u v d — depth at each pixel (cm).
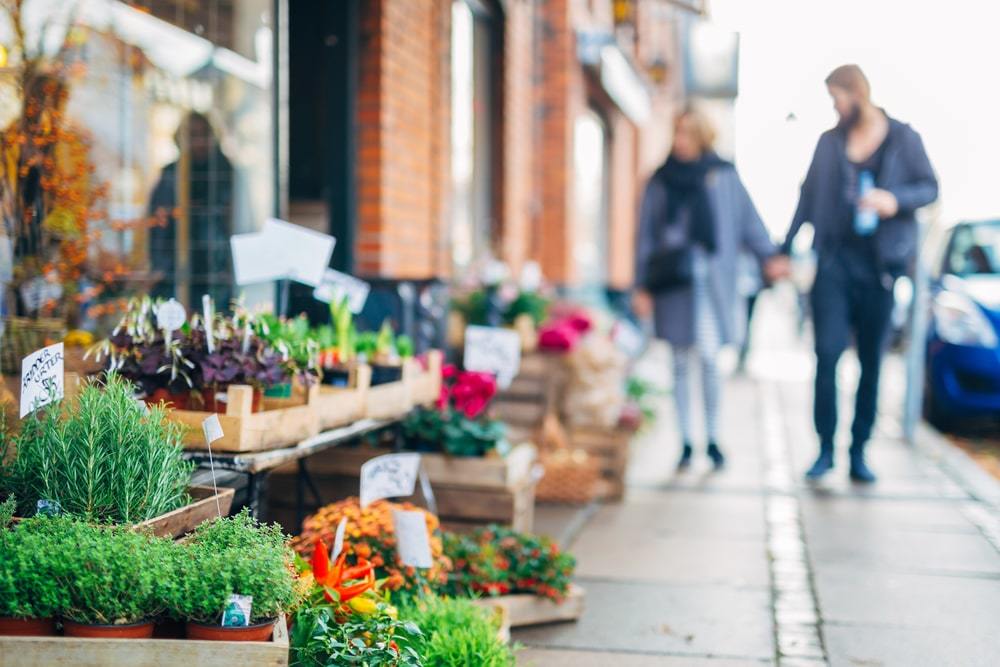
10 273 441
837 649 418
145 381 369
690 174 773
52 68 464
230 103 605
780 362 1670
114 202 529
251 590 266
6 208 440
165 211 562
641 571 527
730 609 467
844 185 693
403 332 602
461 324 744
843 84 682
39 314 445
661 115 2236
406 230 778
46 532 267
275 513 516
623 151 1738
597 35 1314
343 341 483
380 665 297
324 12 713
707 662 405
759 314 2977
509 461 507
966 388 940
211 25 591
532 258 1227
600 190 1617
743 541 584
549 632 437
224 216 596
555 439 699
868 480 738
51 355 324
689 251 775
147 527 290
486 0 1018
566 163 1277
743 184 786
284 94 629
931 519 630
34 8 464
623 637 432
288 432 380
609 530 612
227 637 260
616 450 698
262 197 621
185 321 385
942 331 955
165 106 566
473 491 506
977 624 446
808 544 576
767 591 493
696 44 2577
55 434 296
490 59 1058
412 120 786
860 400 732
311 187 724
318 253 486
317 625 300
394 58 741
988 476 762
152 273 548
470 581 430
